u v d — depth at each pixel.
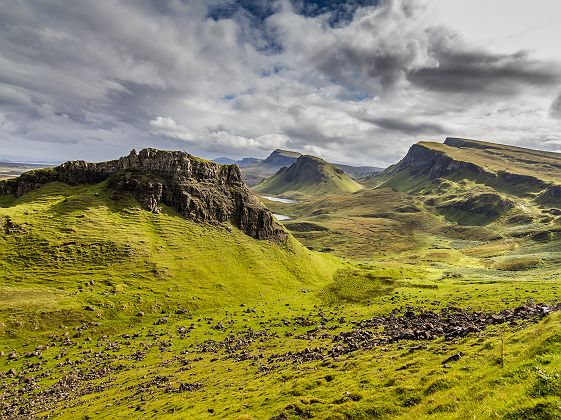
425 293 134.75
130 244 152.62
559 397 21.25
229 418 39.53
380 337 69.31
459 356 39.75
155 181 190.00
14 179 194.12
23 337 97.62
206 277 149.00
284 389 44.53
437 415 26.64
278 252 187.75
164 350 93.81
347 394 37.16
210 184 199.88
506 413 21.83
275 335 97.19
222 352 86.12
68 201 172.75
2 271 124.38
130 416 50.09
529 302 91.06
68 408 61.28
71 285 124.38
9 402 68.44
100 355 91.88
